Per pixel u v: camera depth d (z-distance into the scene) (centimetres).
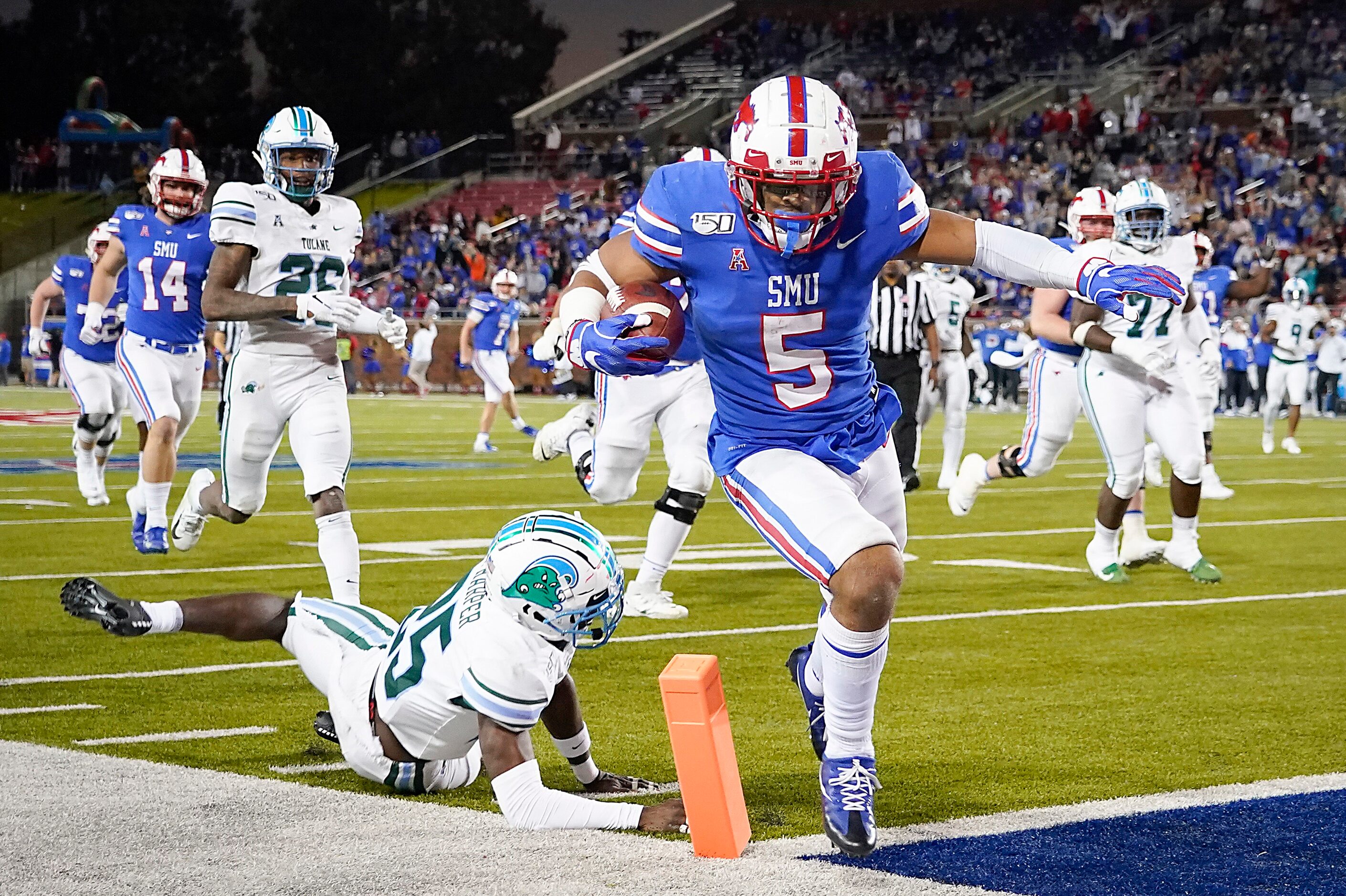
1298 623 1703
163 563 2122
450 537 2445
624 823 893
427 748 952
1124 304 911
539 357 907
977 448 4597
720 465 973
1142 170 8362
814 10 11069
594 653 1530
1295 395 4466
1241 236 7500
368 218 9519
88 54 11919
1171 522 2755
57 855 852
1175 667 1452
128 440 4738
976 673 1426
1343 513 2909
